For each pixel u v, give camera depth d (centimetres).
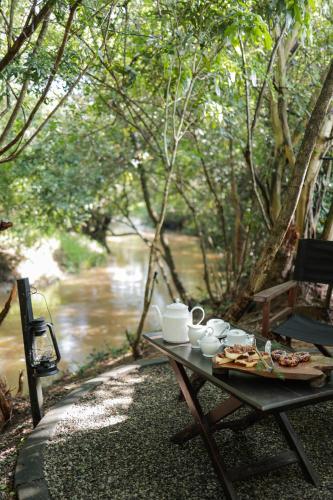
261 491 204
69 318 691
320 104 290
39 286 870
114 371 348
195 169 632
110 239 1672
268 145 526
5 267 838
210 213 759
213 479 214
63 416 280
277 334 290
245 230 603
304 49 435
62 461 231
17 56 281
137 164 553
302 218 451
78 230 732
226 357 202
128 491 206
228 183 646
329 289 420
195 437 252
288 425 216
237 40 324
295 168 307
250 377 200
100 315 706
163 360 371
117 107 471
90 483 213
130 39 402
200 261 1180
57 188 585
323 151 436
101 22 318
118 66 380
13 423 319
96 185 608
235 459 230
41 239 969
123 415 280
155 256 405
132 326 650
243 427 234
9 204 625
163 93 428
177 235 1764
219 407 212
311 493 201
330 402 291
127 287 895
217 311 546
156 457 233
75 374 441
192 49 368
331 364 199
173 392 312
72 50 309
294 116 496
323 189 483
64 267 1020
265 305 294
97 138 582
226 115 442
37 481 214
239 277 562
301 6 290
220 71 361
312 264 330
